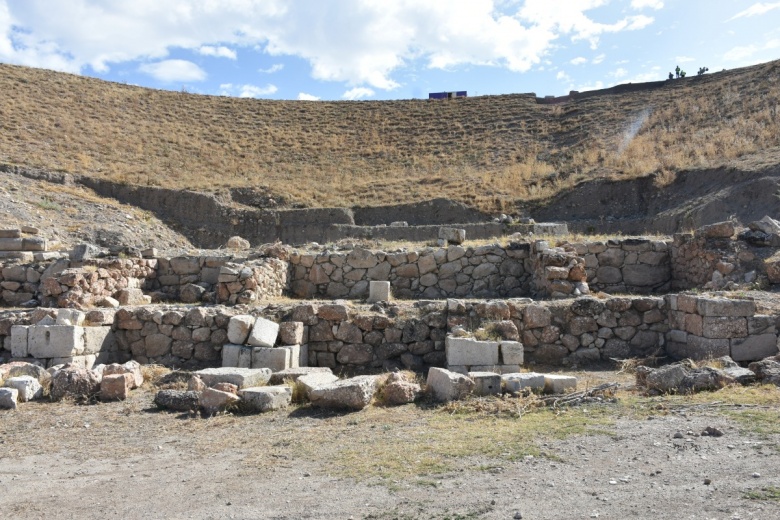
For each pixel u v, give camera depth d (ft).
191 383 26.17
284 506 14.60
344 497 14.90
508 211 104.73
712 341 29.89
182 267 45.50
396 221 103.30
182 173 123.95
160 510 14.80
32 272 43.39
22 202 83.41
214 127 160.56
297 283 47.47
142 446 20.39
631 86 176.55
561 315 34.22
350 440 19.79
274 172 134.10
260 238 101.14
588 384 26.53
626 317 34.22
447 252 46.62
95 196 101.81
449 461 17.02
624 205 99.45
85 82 169.58
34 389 26.99
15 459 19.38
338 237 96.53
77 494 16.16
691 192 90.99
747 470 14.73
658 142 123.85
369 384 24.85
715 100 140.87
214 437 21.06
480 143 152.46
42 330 31.37
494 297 45.03
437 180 122.72
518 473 15.75
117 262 41.81
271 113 176.65
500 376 25.16
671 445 16.98
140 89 178.29
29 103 142.72
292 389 25.54
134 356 34.91
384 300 39.73
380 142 157.69
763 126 109.09
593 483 14.71
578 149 134.92
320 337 34.63
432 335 34.01
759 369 24.35
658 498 13.58
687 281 45.42
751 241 42.98
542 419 20.85
